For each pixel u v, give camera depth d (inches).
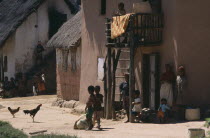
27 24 2450.8
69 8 2561.5
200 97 1169.4
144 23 1182.9
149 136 956.6
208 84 1173.1
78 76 1708.9
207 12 1175.6
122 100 1366.9
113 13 1379.2
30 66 2456.9
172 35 1176.2
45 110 1668.3
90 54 1581.0
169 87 1159.6
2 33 2450.8
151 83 1269.7
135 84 1327.5
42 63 2453.2
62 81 1831.9
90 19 1578.5
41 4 2477.9
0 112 1641.2
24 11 2460.6
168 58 1193.4
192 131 870.4
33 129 1160.8
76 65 1722.4
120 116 1312.7
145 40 1187.9
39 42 2436.0
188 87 1162.6
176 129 1029.8
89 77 1587.1
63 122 1323.8
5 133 979.9
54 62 2413.9
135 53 1216.8
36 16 2474.2
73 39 1729.8
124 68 1389.0
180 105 1151.6
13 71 2440.9
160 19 1206.9
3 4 2701.8
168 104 1159.6
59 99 1847.9
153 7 1222.3
